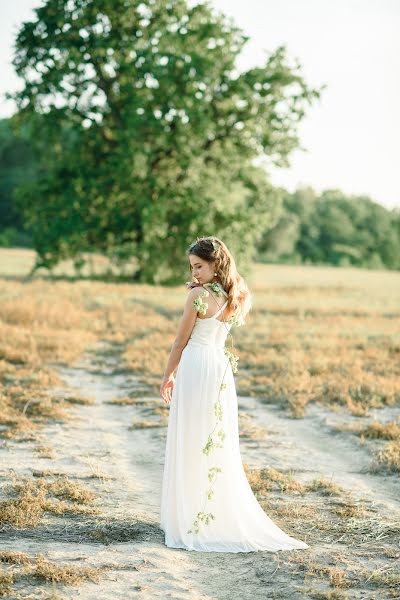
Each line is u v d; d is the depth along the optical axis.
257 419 9.16
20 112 34.69
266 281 49.25
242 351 14.82
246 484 4.95
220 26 33.88
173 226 36.00
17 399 9.31
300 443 7.98
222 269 4.87
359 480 6.51
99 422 8.69
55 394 10.18
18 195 38.84
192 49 33.97
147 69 32.88
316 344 15.64
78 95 34.59
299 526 5.13
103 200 36.19
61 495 5.61
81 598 3.78
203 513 4.67
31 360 12.65
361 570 4.31
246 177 36.44
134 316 20.34
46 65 33.44
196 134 33.19
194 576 4.17
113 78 34.97
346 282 53.06
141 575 4.13
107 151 36.97
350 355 14.16
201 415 4.74
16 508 5.14
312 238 123.25
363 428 8.46
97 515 5.18
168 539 4.70
